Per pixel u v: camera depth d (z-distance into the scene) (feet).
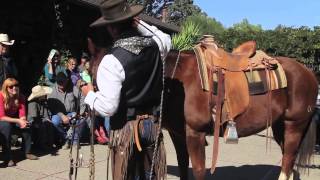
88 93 8.50
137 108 8.67
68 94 22.11
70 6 30.66
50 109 21.65
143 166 9.14
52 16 28.86
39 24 29.04
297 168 14.65
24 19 28.14
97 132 22.68
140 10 8.55
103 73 8.21
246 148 22.85
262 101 12.51
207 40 12.85
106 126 22.71
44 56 28.84
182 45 29.14
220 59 12.16
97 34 30.07
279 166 18.97
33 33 28.89
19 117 19.02
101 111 8.28
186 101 11.62
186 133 11.85
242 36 54.19
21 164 18.13
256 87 12.41
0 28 26.50
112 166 8.98
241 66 12.40
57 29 29.25
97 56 9.93
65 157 19.52
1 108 18.02
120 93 8.29
